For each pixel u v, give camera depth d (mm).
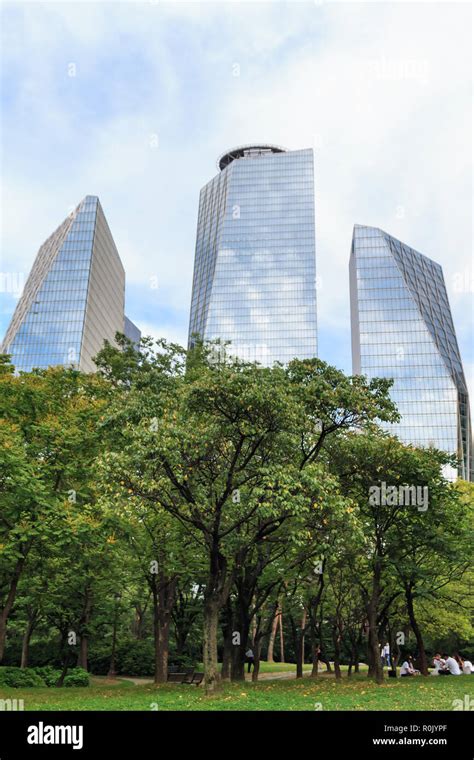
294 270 163500
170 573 27734
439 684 22328
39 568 25828
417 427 134625
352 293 160375
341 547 23156
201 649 46656
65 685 31359
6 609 22203
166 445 18156
